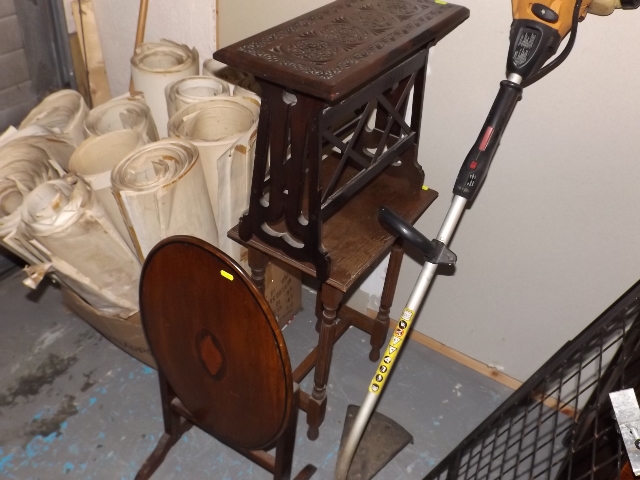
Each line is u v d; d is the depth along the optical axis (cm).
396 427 178
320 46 113
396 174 152
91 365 193
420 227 180
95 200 149
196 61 184
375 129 150
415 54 127
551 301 170
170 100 171
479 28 138
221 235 170
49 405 181
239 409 131
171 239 113
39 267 152
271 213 127
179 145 151
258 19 171
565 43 130
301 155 114
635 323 122
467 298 185
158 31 196
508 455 175
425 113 158
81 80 223
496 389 194
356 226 141
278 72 104
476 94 147
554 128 141
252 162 161
